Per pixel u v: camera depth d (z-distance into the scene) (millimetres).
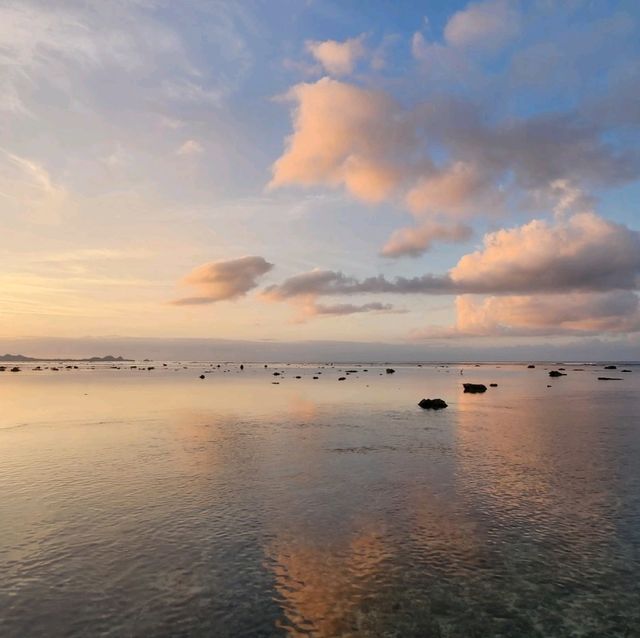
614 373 148875
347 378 112375
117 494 18547
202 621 10289
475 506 17219
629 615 10578
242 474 21594
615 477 21094
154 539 14281
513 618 10453
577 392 71312
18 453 26047
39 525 15328
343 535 14609
